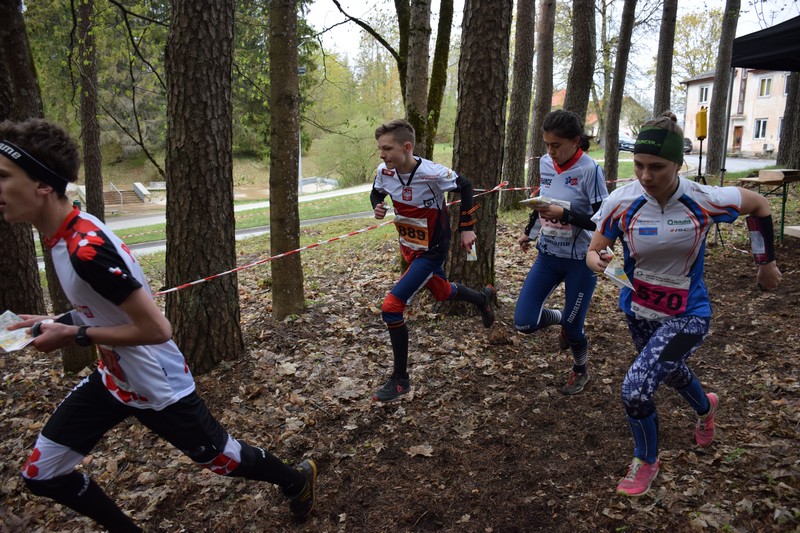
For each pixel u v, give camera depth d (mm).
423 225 3824
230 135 4844
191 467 3666
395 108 37844
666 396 3889
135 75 14055
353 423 3947
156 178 45062
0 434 4293
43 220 2135
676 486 2910
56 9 10102
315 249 11508
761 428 3322
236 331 5062
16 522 3293
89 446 2451
